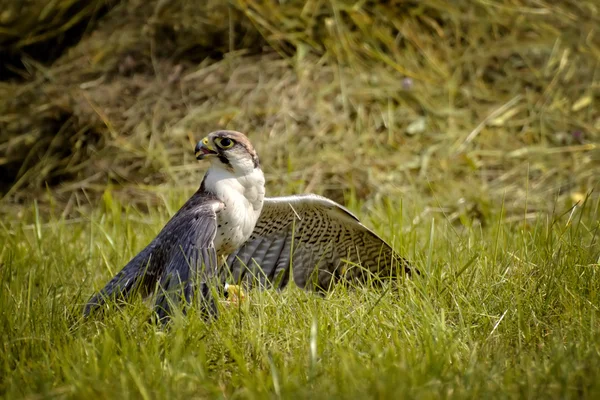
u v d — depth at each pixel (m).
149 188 13.20
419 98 14.24
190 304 7.57
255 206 8.71
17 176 14.03
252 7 14.99
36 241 10.41
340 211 8.84
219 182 8.53
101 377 6.38
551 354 6.71
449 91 14.40
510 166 13.38
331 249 9.41
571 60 14.93
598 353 6.51
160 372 6.45
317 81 14.41
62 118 14.34
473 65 14.84
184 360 6.61
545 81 14.63
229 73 14.53
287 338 7.29
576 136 13.81
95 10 15.71
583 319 7.26
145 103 14.33
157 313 7.64
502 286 8.11
